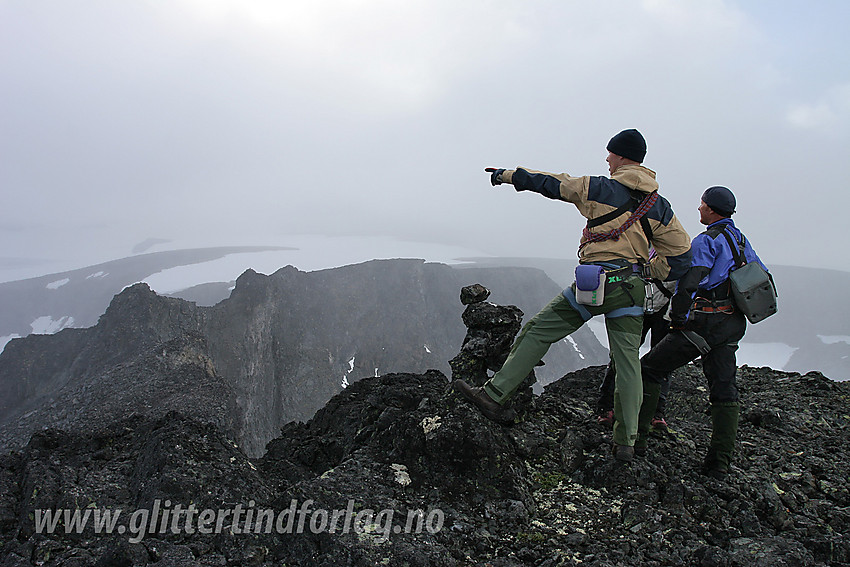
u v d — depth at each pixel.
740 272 4.95
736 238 5.11
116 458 4.93
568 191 4.57
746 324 5.09
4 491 4.40
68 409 86.31
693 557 4.00
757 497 4.73
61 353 121.12
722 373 5.04
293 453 6.45
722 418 4.98
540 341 4.77
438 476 4.67
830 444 6.14
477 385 5.38
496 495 4.57
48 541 3.85
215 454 4.61
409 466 4.79
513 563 3.90
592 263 4.60
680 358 5.12
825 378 8.46
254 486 4.44
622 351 4.64
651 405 5.21
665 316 5.91
